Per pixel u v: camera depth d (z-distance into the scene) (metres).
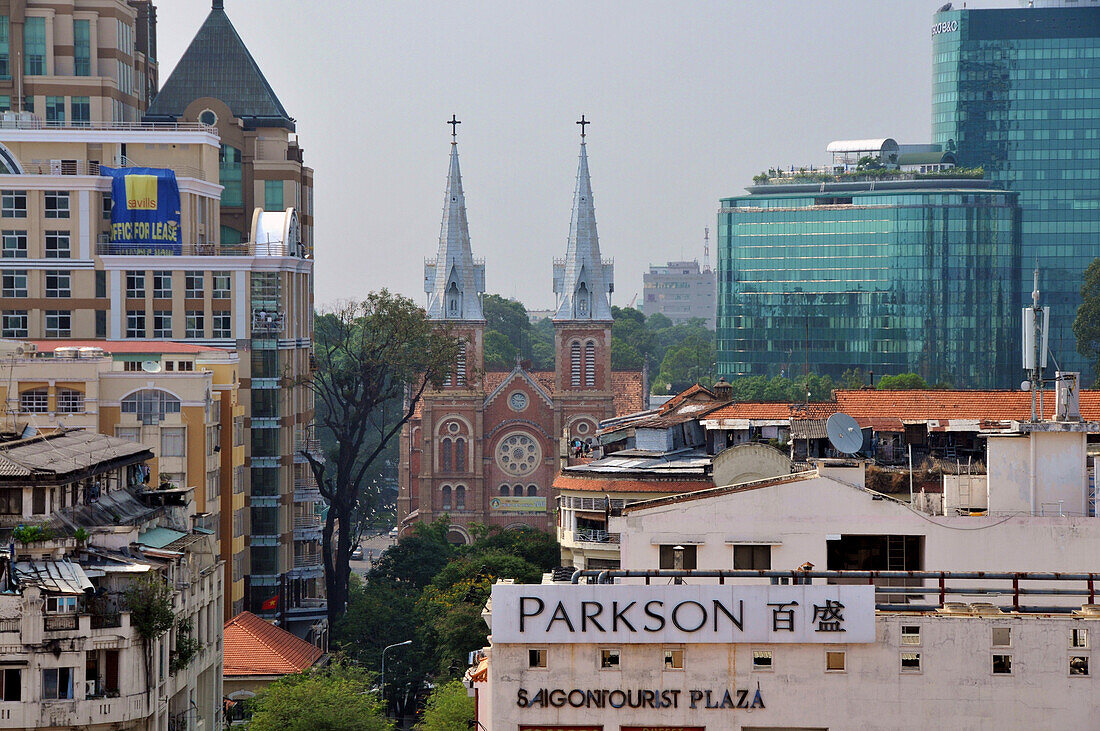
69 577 128.12
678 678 94.19
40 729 125.25
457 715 190.38
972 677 93.81
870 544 110.31
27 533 130.00
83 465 145.25
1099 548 107.31
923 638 94.00
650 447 194.62
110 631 127.75
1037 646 93.56
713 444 198.75
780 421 197.25
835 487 110.62
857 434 147.00
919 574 98.44
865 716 94.00
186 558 148.75
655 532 112.38
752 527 111.50
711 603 94.06
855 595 94.00
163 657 136.50
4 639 125.00
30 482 135.75
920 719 93.88
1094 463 115.88
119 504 152.38
